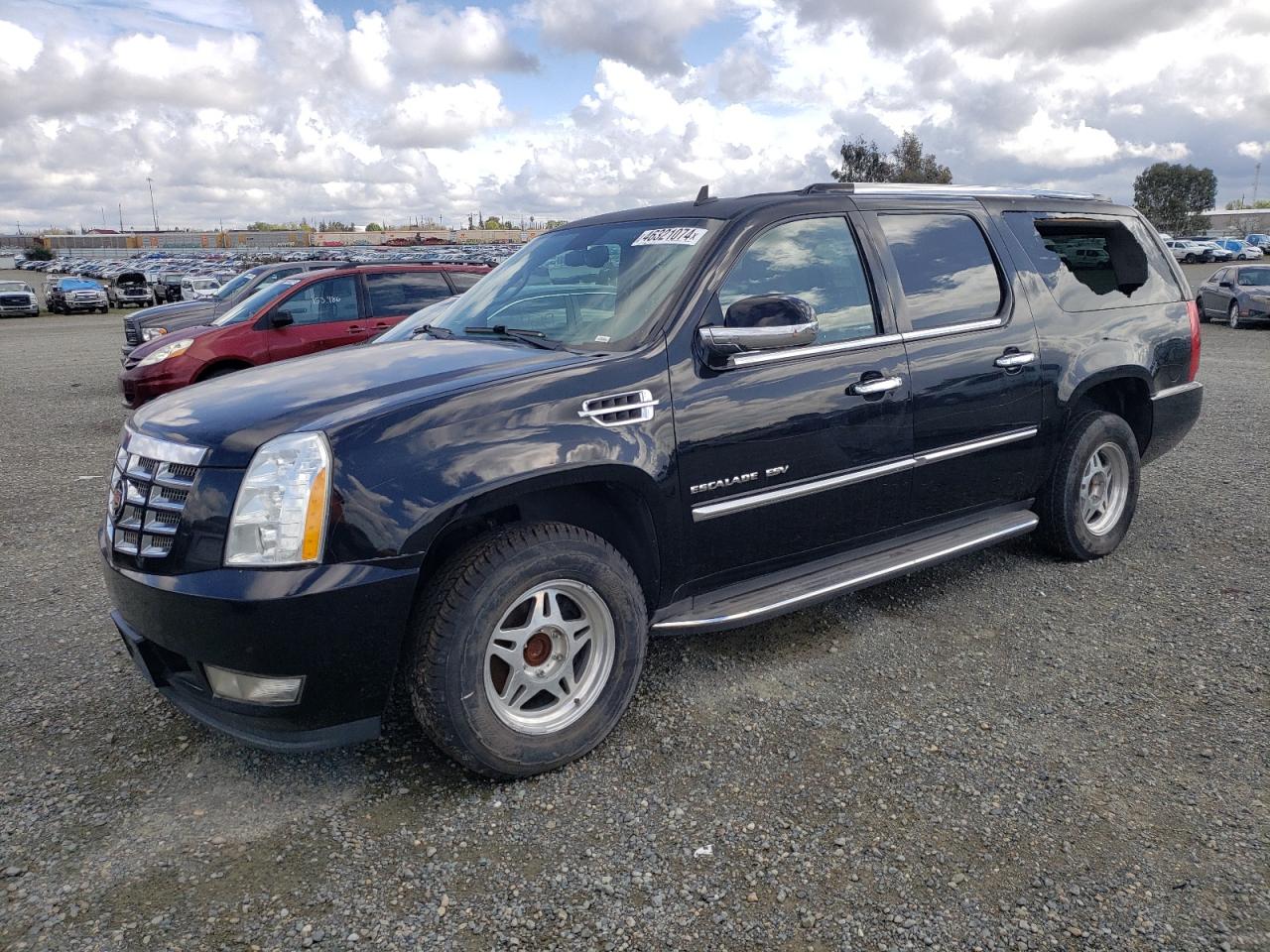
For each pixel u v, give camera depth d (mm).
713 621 3324
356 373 3213
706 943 2256
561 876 2508
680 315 3264
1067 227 4781
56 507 6621
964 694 3494
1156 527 5500
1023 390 4262
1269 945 2211
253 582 2549
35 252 104250
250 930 2309
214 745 3205
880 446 3725
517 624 2957
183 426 2869
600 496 3238
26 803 2857
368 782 2969
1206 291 22500
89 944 2258
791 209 3650
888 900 2391
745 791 2885
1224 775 2920
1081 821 2701
